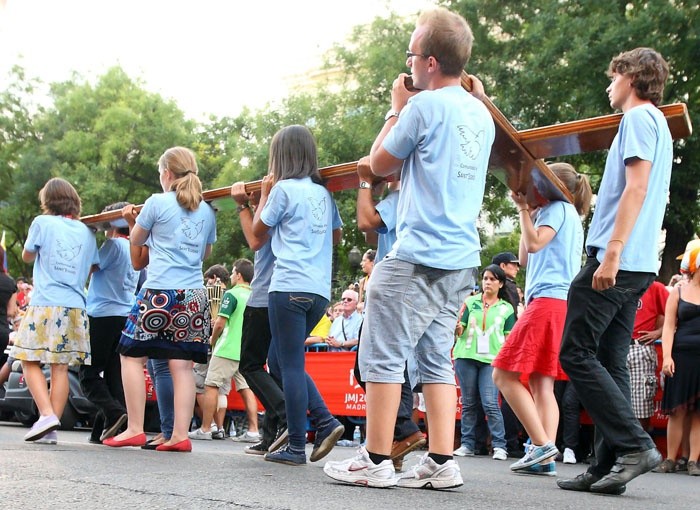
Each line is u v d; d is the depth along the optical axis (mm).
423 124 3500
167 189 5797
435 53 3611
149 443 5711
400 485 3645
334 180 5031
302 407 4691
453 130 3520
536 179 4605
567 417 7328
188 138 31906
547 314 5027
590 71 16516
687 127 4023
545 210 5055
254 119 26359
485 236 21031
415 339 3521
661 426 7406
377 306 3502
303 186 4848
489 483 4355
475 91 3789
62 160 31047
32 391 5859
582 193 5336
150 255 5613
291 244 4746
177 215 5590
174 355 5570
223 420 9555
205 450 6391
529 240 4801
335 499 3080
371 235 5129
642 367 7352
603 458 4043
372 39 23422
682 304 6754
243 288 9117
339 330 9289
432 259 3451
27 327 5848
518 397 5129
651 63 3936
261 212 4871
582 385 3875
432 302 3512
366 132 22641
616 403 3826
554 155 4258
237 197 5414
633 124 3816
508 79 18250
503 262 8016
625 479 3834
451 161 3508
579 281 3918
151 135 30969
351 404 8688
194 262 5660
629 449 3834
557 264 5062
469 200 3564
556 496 3717
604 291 3846
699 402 6559
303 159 4941
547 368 5102
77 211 6285
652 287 7461
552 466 5164
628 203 3748
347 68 24594
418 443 5102
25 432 7973
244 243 26469
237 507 2787
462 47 3621
